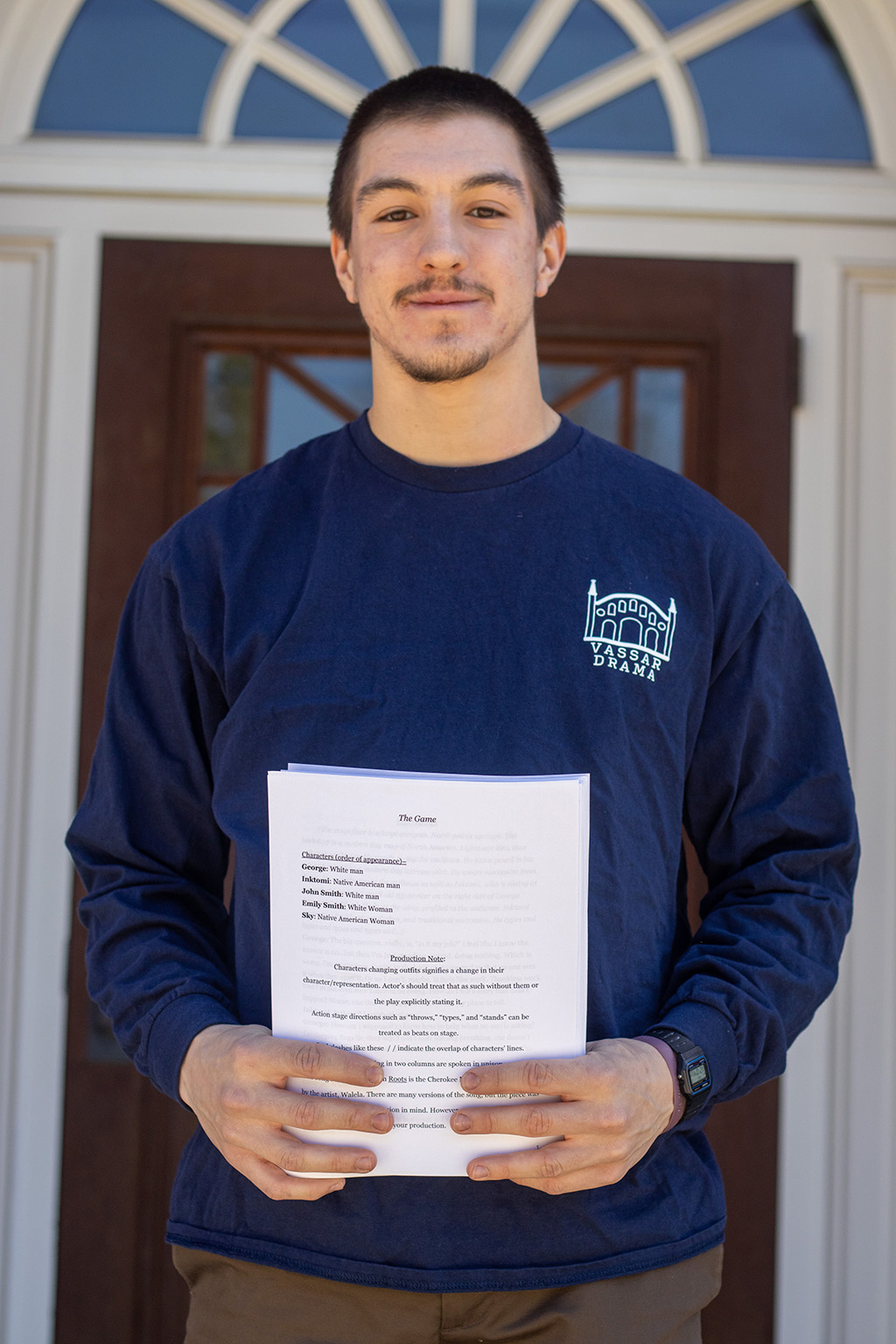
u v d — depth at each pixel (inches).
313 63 78.6
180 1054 39.8
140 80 78.8
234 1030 38.9
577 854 37.4
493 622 41.8
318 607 42.4
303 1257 39.0
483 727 40.4
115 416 76.8
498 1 78.6
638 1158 38.2
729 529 45.3
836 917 44.2
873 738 76.9
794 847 45.1
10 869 74.9
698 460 77.6
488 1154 36.9
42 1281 73.2
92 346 77.2
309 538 44.4
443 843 37.0
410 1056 36.9
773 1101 74.8
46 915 74.8
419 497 43.8
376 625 41.9
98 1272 73.1
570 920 37.2
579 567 42.9
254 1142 37.1
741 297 77.9
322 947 37.3
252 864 41.0
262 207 77.6
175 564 45.0
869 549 77.7
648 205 77.4
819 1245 74.2
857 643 77.1
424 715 40.6
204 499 77.4
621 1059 37.4
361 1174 37.5
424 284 42.6
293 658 41.8
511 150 45.1
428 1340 38.9
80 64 78.9
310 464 46.9
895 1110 75.0
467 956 36.9
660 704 42.4
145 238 77.6
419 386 43.4
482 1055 36.9
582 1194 39.2
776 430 77.5
